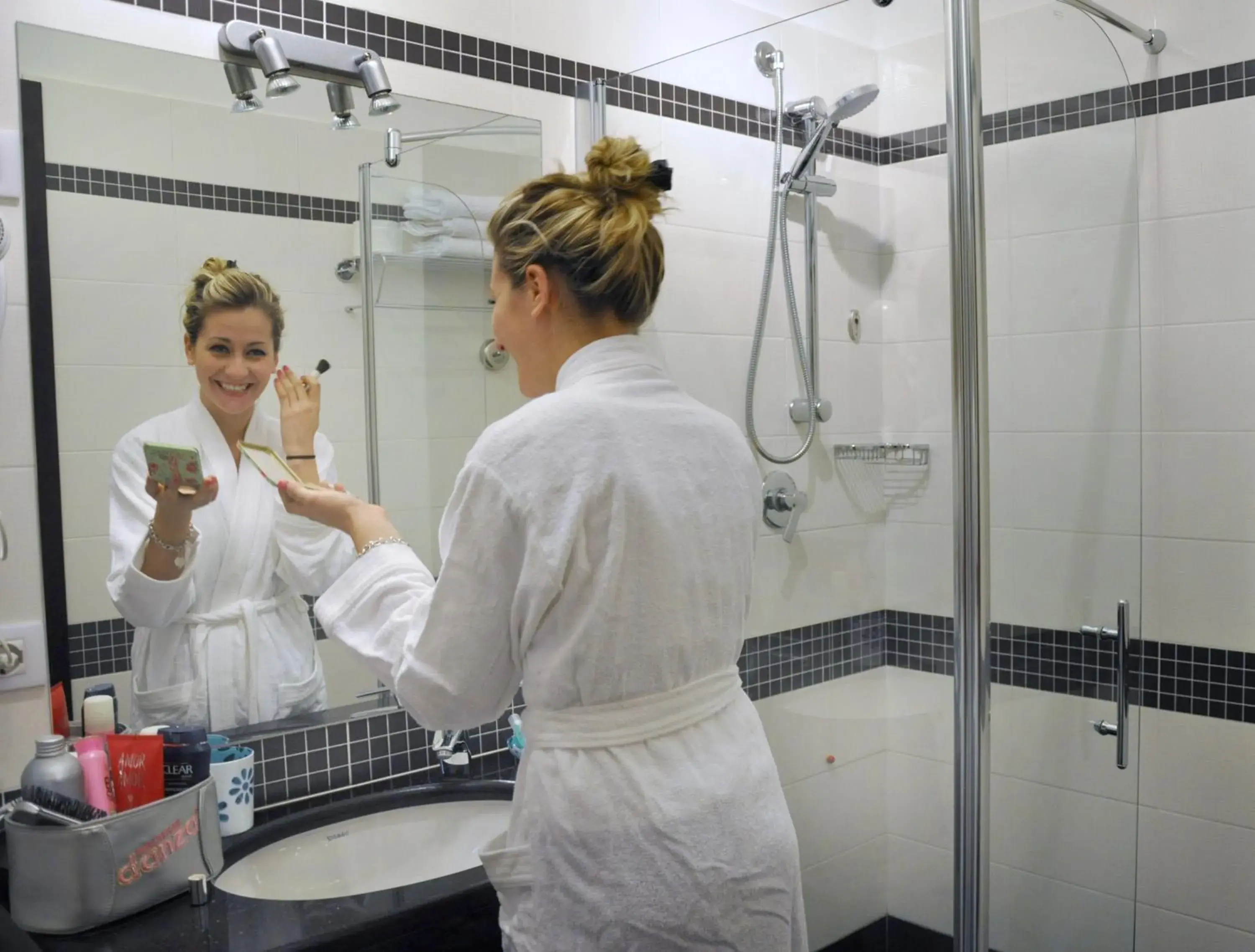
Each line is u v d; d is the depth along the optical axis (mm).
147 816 1207
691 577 1083
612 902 1031
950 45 1463
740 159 1751
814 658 1736
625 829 1035
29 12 1353
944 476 1544
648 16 2057
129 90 1428
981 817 1499
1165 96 1943
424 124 1728
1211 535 1943
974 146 1452
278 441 1597
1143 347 2008
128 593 1448
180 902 1238
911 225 1547
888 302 1583
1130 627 1895
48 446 1381
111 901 1171
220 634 1535
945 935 1593
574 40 1936
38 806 1172
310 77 1589
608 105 1929
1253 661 1904
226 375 1535
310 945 1146
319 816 1501
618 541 1030
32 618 1375
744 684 1859
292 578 1607
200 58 1481
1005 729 1552
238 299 1540
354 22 1637
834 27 1609
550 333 1176
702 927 1050
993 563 1521
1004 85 1525
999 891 1560
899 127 1547
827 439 1679
